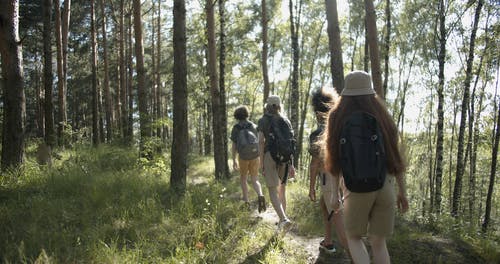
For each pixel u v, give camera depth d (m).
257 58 27.86
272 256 4.34
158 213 5.50
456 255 5.22
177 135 7.16
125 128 20.23
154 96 31.52
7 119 7.98
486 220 17.88
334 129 3.23
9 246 4.13
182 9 7.09
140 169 9.62
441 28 16.36
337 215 4.40
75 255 4.07
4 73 8.06
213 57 12.85
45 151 9.72
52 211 5.34
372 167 2.99
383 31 22.20
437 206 15.15
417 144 28.27
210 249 4.51
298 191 8.45
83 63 31.16
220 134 12.50
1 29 7.98
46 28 13.24
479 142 21.34
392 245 5.22
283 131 5.41
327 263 4.54
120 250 4.32
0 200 6.00
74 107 39.81
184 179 7.16
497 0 16.72
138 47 14.17
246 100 40.88
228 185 9.80
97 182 6.88
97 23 28.02
